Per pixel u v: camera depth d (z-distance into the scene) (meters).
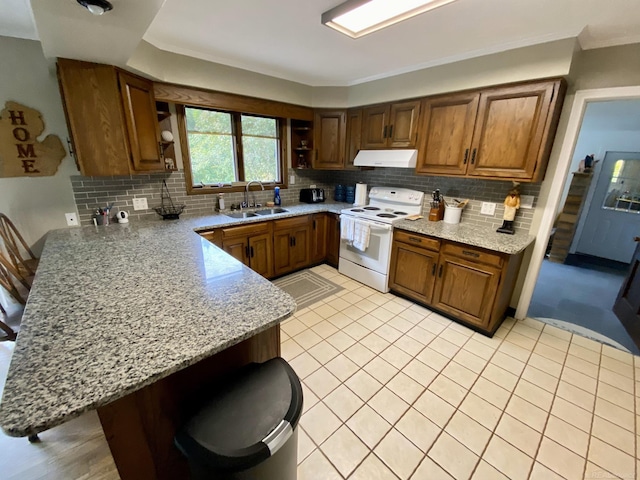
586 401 1.77
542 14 1.66
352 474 1.35
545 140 2.08
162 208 2.82
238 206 3.33
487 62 2.25
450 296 2.56
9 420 0.62
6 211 2.07
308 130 3.73
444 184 3.02
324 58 2.57
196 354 0.85
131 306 1.12
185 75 2.48
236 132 3.26
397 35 2.01
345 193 4.12
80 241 1.98
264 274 3.21
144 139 2.31
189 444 0.77
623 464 1.40
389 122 3.07
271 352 1.29
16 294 1.65
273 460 0.82
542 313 3.07
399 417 1.65
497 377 1.96
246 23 1.88
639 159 4.64
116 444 0.87
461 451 1.46
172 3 1.63
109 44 1.58
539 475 1.35
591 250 5.23
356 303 2.92
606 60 1.99
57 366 0.78
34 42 1.97
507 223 2.53
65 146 2.20
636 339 2.48
